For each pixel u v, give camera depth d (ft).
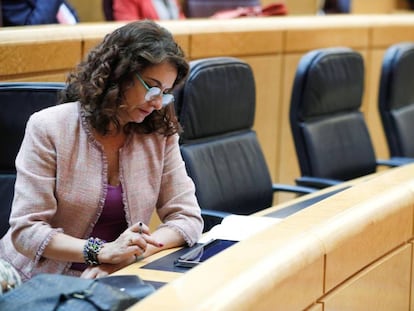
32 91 7.76
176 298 5.04
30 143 6.94
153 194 7.34
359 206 7.45
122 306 5.32
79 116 7.04
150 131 7.30
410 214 8.29
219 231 7.62
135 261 6.85
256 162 10.45
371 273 7.51
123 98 6.87
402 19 17.65
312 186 11.14
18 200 6.86
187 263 6.72
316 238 6.46
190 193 7.55
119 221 7.25
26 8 12.02
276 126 14.66
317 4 21.21
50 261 7.04
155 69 6.76
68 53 9.91
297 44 14.66
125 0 14.62
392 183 8.48
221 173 9.86
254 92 10.37
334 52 11.76
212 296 5.08
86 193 7.02
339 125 12.12
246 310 5.23
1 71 9.01
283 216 8.45
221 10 16.99
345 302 7.00
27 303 5.24
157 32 6.82
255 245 6.17
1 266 5.97
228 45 12.87
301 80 11.37
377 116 17.30
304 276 6.18
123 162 7.17
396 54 13.08
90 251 6.72
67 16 12.78
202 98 9.50
